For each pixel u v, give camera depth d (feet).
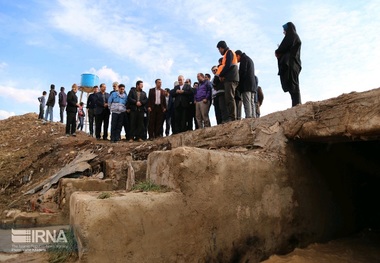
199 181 9.64
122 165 21.58
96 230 7.61
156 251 8.46
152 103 26.94
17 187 24.62
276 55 17.66
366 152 15.53
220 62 21.24
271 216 11.59
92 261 7.48
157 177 10.57
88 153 25.89
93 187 19.90
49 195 20.40
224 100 20.10
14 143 36.60
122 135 45.96
